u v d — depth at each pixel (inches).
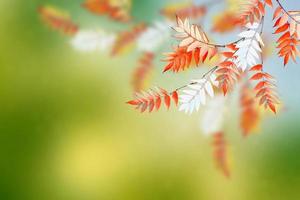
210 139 153.3
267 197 153.9
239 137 152.6
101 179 155.3
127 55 154.4
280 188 153.6
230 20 131.1
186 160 155.4
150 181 155.5
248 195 154.2
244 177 154.3
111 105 156.2
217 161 153.8
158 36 150.0
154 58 150.9
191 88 97.3
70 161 155.6
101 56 155.9
